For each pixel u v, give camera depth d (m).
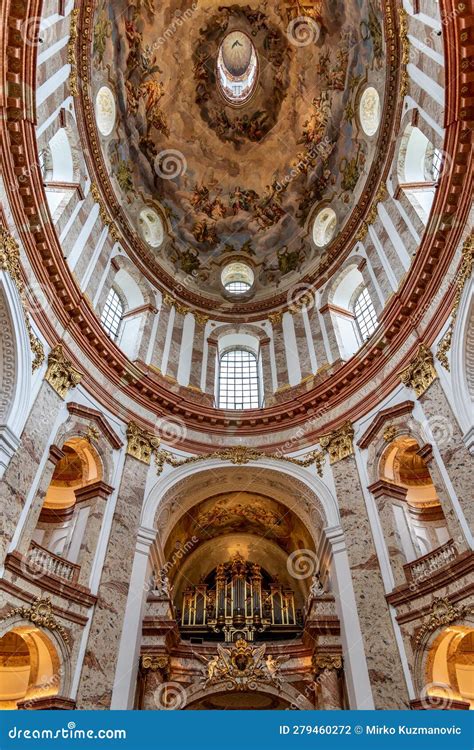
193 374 20.64
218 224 26.05
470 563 10.82
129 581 13.78
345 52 21.55
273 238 25.48
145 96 23.11
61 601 11.94
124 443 16.12
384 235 18.42
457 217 12.84
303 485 16.44
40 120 14.57
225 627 16.53
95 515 14.01
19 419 11.98
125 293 21.20
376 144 19.70
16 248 12.46
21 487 11.66
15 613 10.74
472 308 12.16
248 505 19.80
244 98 25.44
